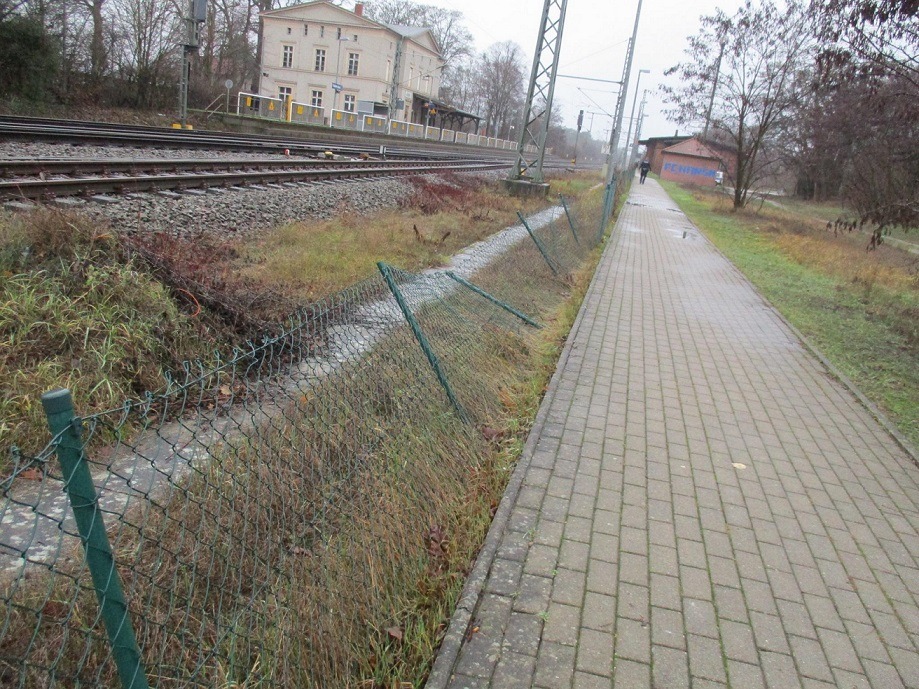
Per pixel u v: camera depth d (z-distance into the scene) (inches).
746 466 204.8
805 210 1504.7
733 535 165.3
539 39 982.4
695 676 118.8
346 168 762.8
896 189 554.3
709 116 1285.7
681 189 2193.7
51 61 1091.3
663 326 368.5
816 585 149.2
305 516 127.0
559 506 169.8
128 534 115.4
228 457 130.0
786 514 178.5
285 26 2453.2
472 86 4173.2
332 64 2470.5
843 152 922.1
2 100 1027.9
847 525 176.2
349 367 168.1
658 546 157.1
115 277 198.7
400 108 2696.9
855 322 432.1
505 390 236.2
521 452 196.7
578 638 124.8
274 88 2502.5
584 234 626.2
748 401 263.3
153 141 679.7
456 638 120.5
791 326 401.4
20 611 96.9
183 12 1460.4
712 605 138.3
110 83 1302.9
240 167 594.6
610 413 234.5
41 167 381.4
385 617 123.0
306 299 265.3
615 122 1222.9
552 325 341.7
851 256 762.8
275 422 143.1
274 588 109.9
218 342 209.9
